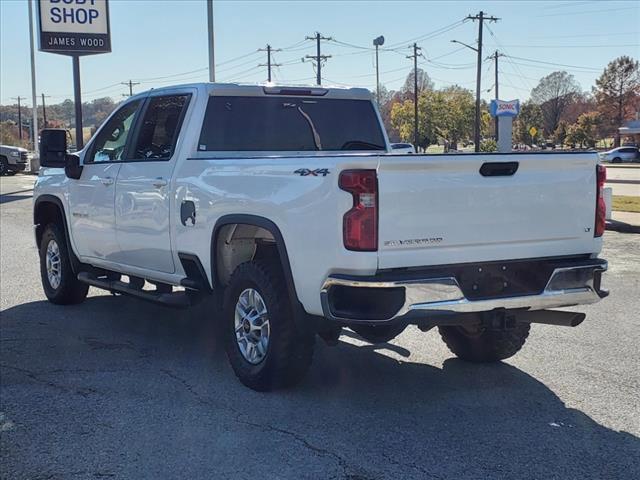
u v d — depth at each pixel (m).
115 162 6.84
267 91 6.35
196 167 5.70
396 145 44.97
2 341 6.69
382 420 4.73
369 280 4.32
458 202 4.55
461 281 4.68
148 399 5.14
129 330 7.11
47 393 5.28
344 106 6.84
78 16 30.44
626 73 97.81
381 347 6.46
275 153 6.39
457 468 4.01
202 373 5.75
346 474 3.94
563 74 124.81
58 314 7.77
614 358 6.10
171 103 6.37
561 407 4.97
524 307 4.79
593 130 97.25
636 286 9.16
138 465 4.07
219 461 4.11
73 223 7.54
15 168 37.69
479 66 56.47
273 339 5.06
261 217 4.99
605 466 4.05
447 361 6.06
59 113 131.75
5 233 14.66
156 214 6.17
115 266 7.06
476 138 56.84
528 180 4.79
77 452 4.25
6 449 4.30
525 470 3.99
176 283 6.13
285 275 4.86
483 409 4.93
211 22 24.69
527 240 4.83
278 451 4.24
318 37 65.12
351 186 4.33
